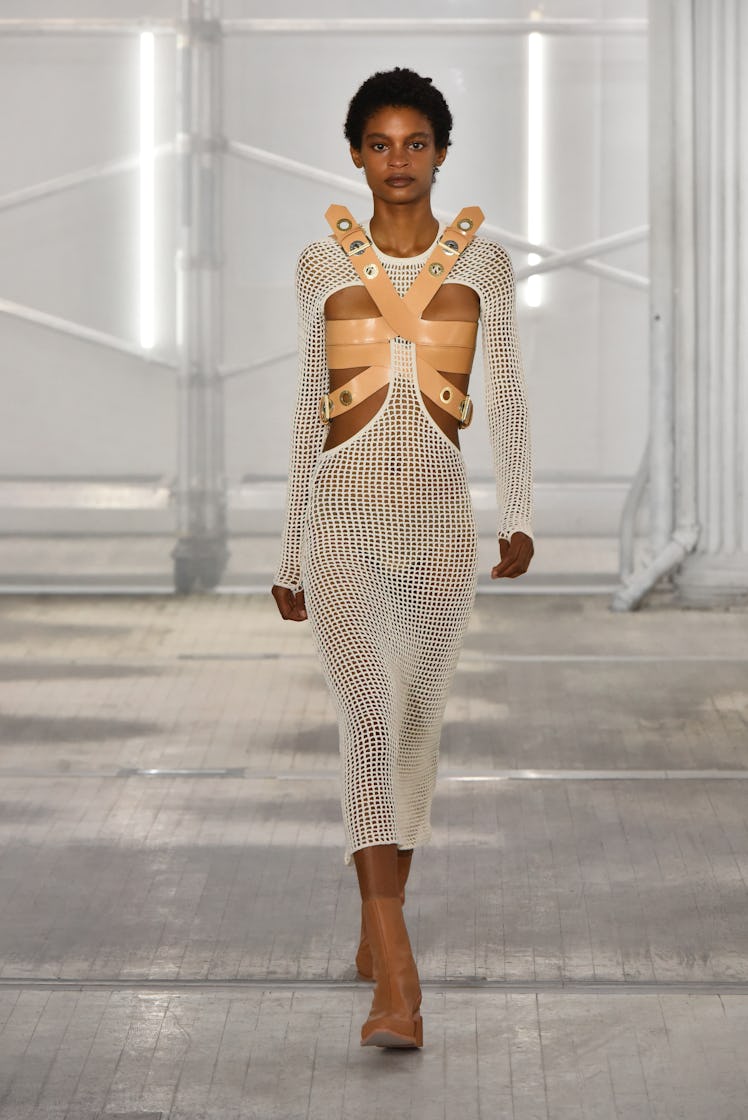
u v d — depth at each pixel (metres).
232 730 16.72
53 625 22.88
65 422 26.19
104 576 25.89
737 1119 8.21
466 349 9.52
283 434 25.86
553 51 25.66
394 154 9.29
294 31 25.47
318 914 11.30
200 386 25.73
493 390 9.63
